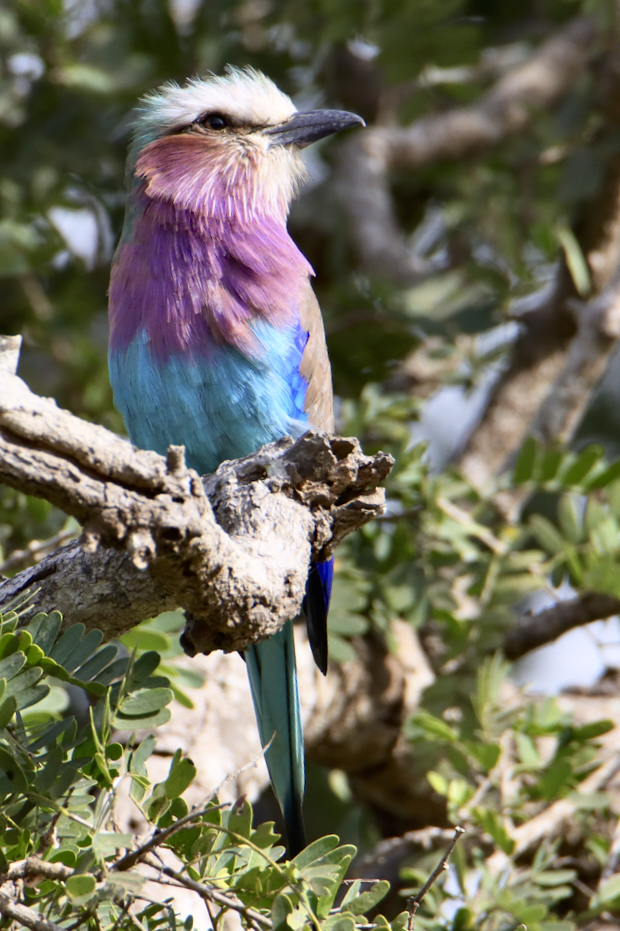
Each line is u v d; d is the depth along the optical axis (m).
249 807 5.21
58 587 6.02
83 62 11.91
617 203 12.95
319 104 14.05
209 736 9.20
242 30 13.16
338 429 10.73
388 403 10.55
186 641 5.54
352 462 5.88
